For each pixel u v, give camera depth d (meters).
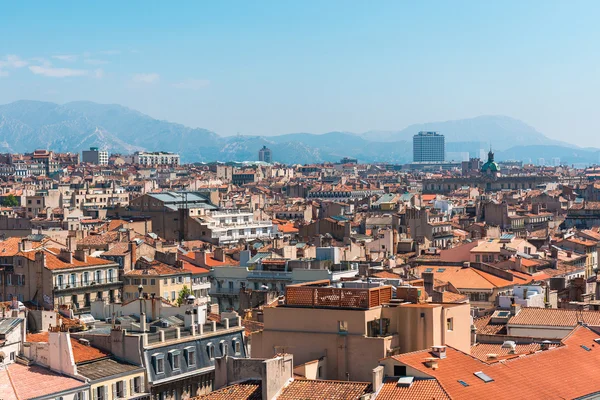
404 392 122.38
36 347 168.25
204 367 189.38
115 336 179.75
